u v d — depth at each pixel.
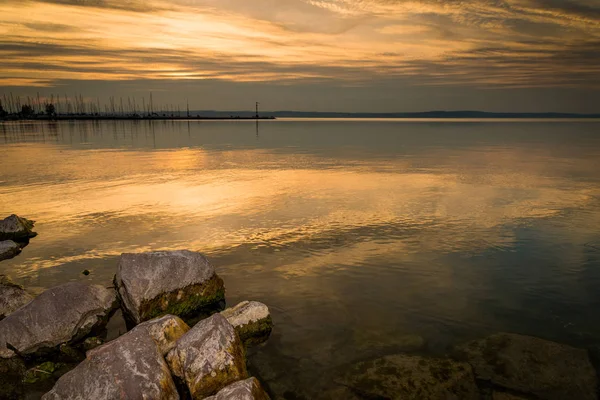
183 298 9.16
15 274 10.96
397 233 14.63
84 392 5.64
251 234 14.43
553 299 9.80
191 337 6.68
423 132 100.62
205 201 19.72
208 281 9.56
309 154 44.38
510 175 28.41
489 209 18.19
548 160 37.97
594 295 9.98
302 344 7.96
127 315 8.88
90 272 11.10
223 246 13.22
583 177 27.48
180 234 14.40
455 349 7.77
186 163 35.38
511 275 11.12
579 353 7.60
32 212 17.41
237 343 6.86
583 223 15.85
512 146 55.75
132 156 40.97
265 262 11.94
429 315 9.05
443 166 33.59
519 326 8.62
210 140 67.81
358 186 23.95
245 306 8.54
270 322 8.45
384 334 8.30
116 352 6.11
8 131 90.19
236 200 19.95
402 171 30.52
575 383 6.79
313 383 6.86
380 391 6.61
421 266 11.71
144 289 8.76
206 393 6.08
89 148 49.97
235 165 34.12
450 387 6.69
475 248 13.13
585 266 11.71
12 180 25.59
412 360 7.42
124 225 15.47
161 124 156.25
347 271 11.36
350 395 6.57
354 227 15.34
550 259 12.23
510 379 6.89
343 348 7.83
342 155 43.28
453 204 19.19
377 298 9.81
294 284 10.53
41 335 7.68
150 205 18.81
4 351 7.32
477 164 34.97
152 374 5.90
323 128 127.44
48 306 8.07
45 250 12.76
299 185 24.27
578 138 74.94
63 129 101.88
